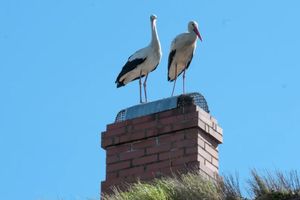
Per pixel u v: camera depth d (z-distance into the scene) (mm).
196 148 14891
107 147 15711
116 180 15328
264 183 13656
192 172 14625
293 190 13477
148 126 15453
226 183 13773
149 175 15062
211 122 15438
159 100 15680
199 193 13703
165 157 15062
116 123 15820
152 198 13820
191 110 15203
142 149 15352
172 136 15172
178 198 13766
